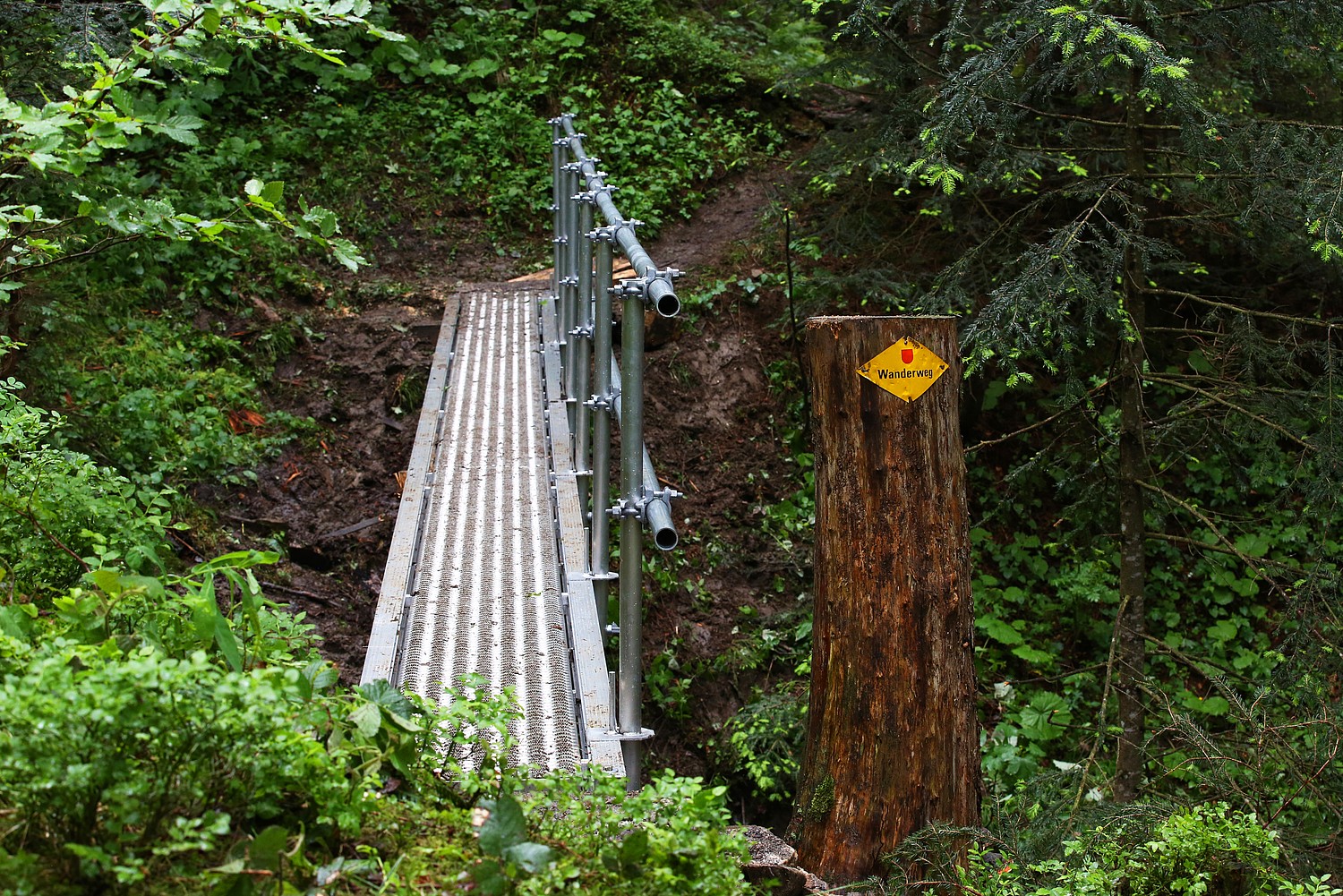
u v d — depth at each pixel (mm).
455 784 2125
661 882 1794
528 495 4586
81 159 2662
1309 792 3809
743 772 5449
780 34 10734
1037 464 5363
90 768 1470
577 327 4609
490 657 3279
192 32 2803
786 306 7703
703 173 9602
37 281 5297
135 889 1519
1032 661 6508
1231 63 5504
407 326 7566
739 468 7090
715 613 6328
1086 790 4254
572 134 6242
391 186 9273
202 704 1573
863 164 6793
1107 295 4406
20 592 2756
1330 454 4395
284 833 1562
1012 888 2914
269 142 9172
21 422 3564
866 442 3166
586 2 11000
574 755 2791
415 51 10055
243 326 7230
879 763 3188
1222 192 4727
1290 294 7164
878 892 3055
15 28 4996
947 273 5574
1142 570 4930
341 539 5781
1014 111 4938
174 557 4488
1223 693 4328
